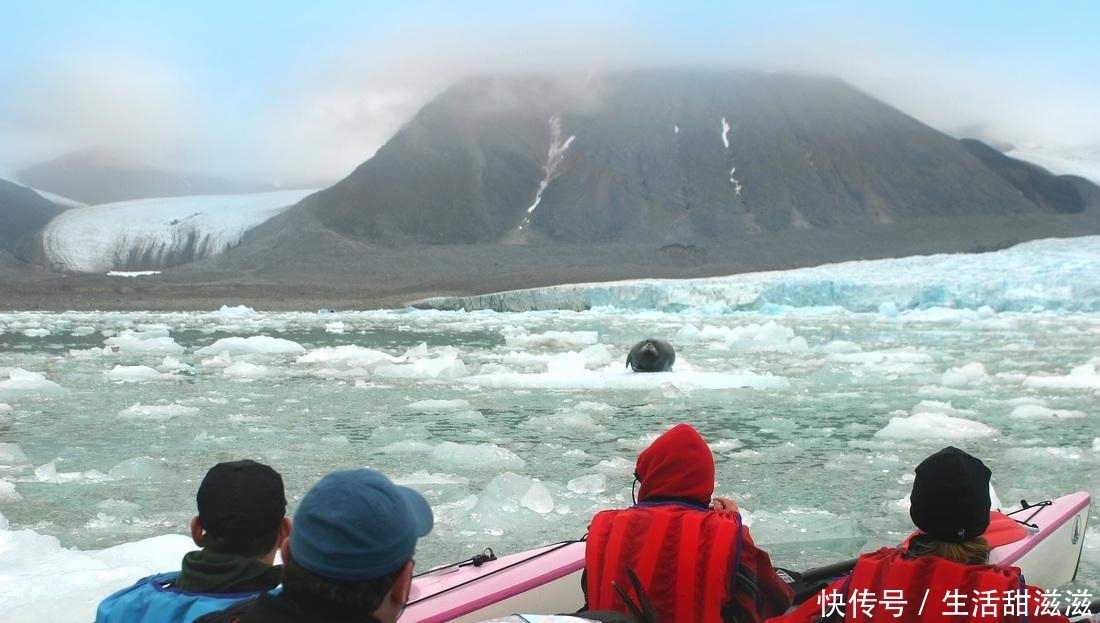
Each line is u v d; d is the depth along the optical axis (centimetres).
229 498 229
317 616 167
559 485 684
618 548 266
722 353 1920
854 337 2427
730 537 258
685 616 254
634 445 866
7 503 643
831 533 566
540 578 364
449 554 523
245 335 2603
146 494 669
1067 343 2183
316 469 756
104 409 1080
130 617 233
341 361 1664
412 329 2955
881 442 877
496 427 965
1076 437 904
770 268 8306
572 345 2203
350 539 163
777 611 278
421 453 820
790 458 803
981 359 1761
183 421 994
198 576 230
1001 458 795
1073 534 435
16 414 1038
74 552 481
